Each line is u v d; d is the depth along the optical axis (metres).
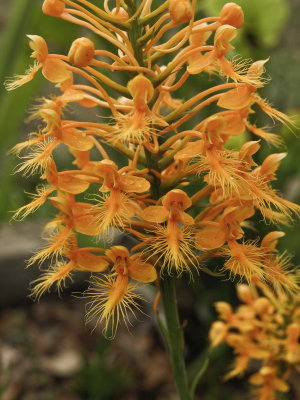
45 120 0.14
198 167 0.15
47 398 0.32
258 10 0.28
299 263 0.28
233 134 0.15
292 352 0.21
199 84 0.28
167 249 0.14
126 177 0.14
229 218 0.15
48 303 0.41
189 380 0.33
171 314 0.16
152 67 0.16
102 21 0.15
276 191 0.16
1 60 0.29
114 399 0.32
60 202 0.15
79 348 0.38
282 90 0.40
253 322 0.22
